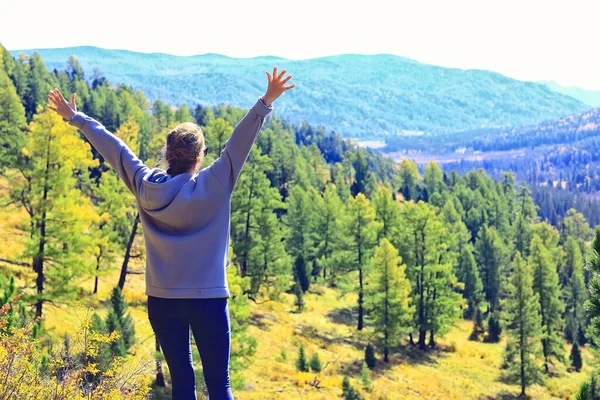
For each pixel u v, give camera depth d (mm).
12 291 8703
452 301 59156
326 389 38750
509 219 147125
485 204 145000
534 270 64250
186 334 3133
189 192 3025
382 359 52688
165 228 3082
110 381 4875
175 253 3023
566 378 60812
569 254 108250
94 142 3436
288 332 51688
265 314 55031
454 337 70188
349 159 172250
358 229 59375
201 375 18078
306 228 77188
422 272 58781
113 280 46531
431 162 181750
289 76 3047
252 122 3062
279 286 52688
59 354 5004
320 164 158625
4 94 68750
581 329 81812
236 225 51750
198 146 3154
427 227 58781
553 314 63250
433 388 47156
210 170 3076
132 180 3250
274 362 42031
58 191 29422
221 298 3100
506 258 103438
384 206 65875
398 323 52469
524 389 51094
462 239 105250
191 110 174250
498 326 71875
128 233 44688
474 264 88625
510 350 53156
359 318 59438
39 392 4469
